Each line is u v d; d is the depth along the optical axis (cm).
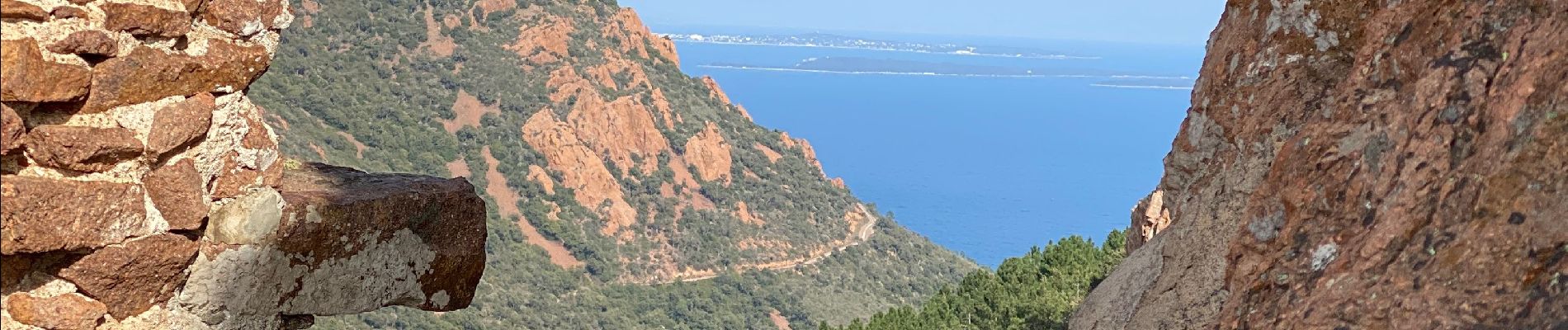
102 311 252
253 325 283
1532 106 167
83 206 237
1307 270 205
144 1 246
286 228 283
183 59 255
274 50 287
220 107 269
